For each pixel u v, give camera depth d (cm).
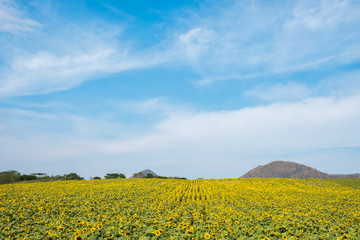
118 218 1240
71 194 2208
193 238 924
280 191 2916
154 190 2731
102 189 2597
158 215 1408
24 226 1145
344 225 1271
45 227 1090
